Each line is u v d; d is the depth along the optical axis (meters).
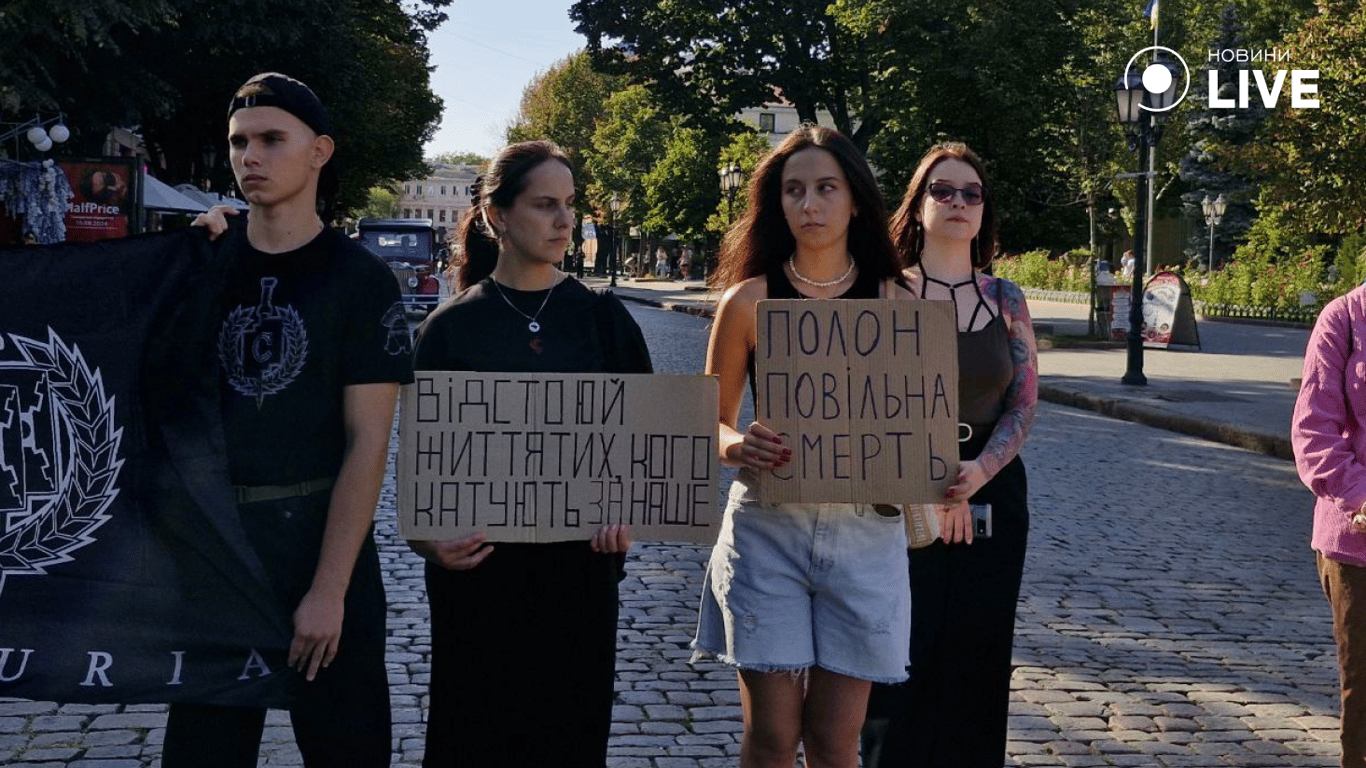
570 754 3.54
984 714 4.05
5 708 5.14
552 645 3.51
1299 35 18.78
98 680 2.99
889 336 3.48
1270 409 15.80
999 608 4.04
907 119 27.81
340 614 2.96
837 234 3.60
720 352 3.71
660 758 4.79
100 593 2.99
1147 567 8.22
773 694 3.54
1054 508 10.16
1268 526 9.67
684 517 3.49
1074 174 40.03
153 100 24.91
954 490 3.49
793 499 3.46
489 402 3.44
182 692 3.00
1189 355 24.70
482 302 3.55
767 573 3.49
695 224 65.81
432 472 3.44
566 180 3.51
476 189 3.75
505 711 3.52
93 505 3.00
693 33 37.09
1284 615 7.18
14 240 19.67
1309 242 41.03
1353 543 3.81
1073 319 35.38
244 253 3.03
